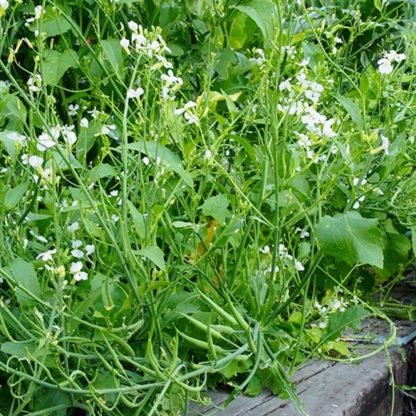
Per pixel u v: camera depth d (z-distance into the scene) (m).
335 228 0.78
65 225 0.82
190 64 1.23
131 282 0.76
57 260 0.73
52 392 0.76
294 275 0.98
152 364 0.73
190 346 0.88
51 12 1.05
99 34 1.03
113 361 0.77
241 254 0.90
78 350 0.76
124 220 0.76
